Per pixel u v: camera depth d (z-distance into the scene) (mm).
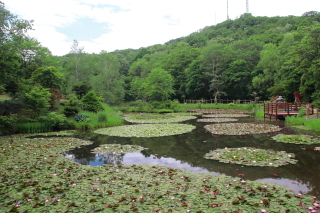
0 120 12180
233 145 8695
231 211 3342
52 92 17719
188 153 7727
